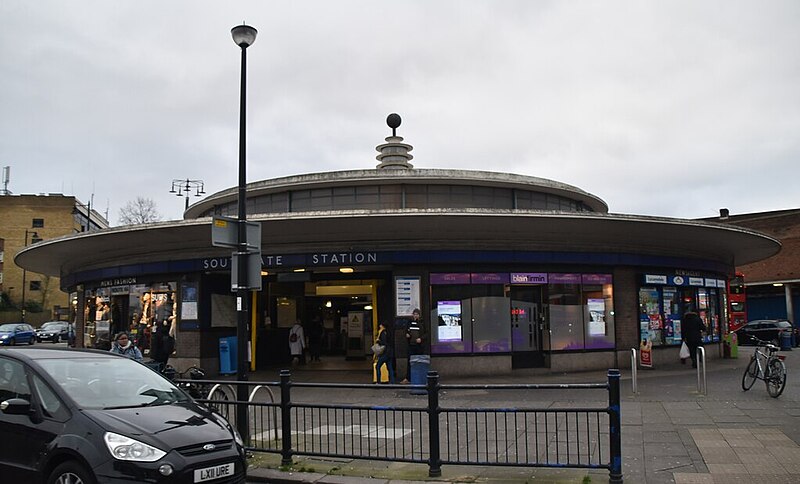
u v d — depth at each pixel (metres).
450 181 21.69
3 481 6.59
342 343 24.05
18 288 72.12
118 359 7.89
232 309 20.45
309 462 8.76
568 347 18.48
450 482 7.60
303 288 22.17
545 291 18.64
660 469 7.80
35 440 6.44
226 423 7.17
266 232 17.52
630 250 19.50
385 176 21.42
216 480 6.33
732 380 16.02
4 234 72.62
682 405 12.06
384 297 21.12
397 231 17.36
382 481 7.73
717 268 23.06
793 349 30.36
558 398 13.73
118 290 21.86
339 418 12.30
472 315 17.75
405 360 17.31
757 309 43.72
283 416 8.71
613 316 19.19
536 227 17.50
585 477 7.52
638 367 19.28
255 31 10.80
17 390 6.97
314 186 21.98
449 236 17.64
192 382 9.47
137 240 19.52
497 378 17.14
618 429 7.36
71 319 39.31
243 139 10.57
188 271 19.52
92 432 6.19
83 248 21.53
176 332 19.70
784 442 8.91
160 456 6.05
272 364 22.23
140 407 6.90
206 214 26.92
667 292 21.02
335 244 17.83
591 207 26.30
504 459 8.61
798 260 42.06
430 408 7.94
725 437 9.32
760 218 44.53
